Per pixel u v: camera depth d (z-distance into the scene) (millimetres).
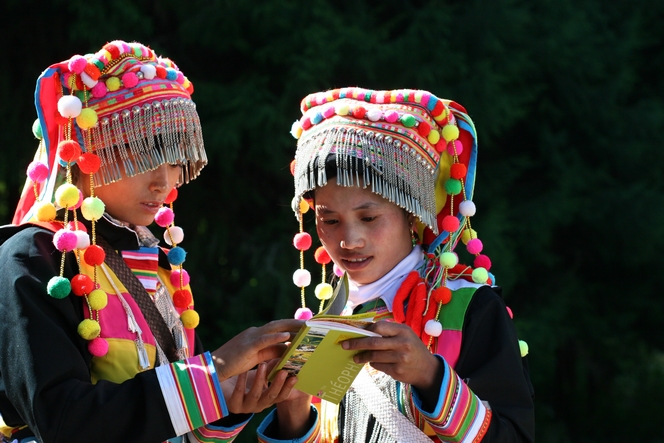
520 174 8766
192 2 7539
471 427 2492
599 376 10602
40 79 2666
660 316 10359
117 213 2865
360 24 7727
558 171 8953
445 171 3045
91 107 2736
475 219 8172
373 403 2734
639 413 10602
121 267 2848
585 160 9492
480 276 2891
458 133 2920
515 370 2664
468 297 2799
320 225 2861
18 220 2912
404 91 2902
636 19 9562
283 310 7484
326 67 7137
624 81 9320
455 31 8008
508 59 8250
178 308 3127
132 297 2824
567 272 9383
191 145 2896
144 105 2775
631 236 9289
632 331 10234
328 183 2793
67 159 2615
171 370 2521
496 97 7867
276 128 7395
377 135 2789
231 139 7238
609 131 9367
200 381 2512
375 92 2924
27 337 2430
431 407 2488
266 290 7688
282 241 7910
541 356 8641
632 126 9438
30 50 7785
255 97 7355
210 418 2510
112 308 2734
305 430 2836
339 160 2736
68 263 2670
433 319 2766
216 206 8281
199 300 8016
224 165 7539
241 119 7273
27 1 7531
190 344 3135
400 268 2883
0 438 2688
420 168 2834
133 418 2449
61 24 7691
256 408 2602
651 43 10211
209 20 7426
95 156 2672
